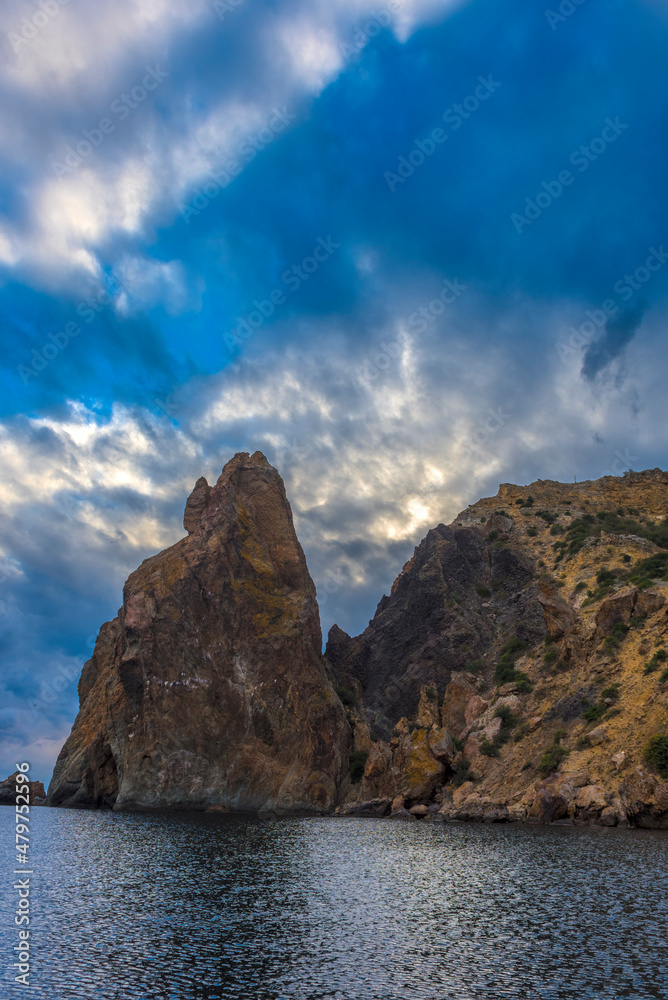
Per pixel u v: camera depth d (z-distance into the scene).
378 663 171.62
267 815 127.31
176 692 142.62
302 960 35.56
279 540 170.25
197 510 173.00
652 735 94.62
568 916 42.81
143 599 149.38
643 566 139.62
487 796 108.12
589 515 188.62
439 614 165.00
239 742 142.38
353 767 138.38
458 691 135.38
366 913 45.28
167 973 33.72
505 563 174.50
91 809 144.62
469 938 38.94
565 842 73.75
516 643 147.25
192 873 60.78
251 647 151.12
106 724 153.38
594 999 29.67
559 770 101.25
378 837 85.38
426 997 30.39
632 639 117.31
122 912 45.94
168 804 135.00
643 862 59.91
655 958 34.88
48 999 30.41
